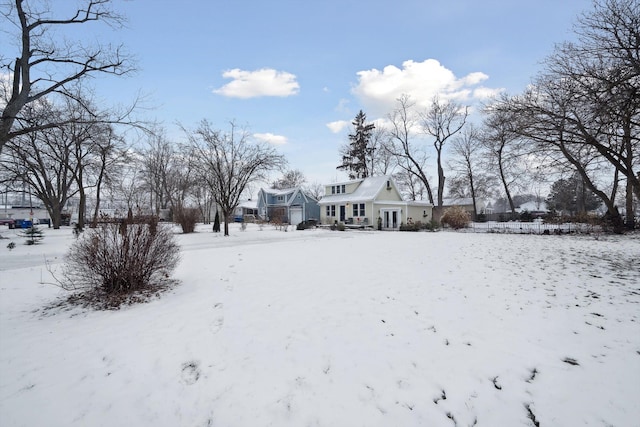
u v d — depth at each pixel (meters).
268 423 2.29
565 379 2.73
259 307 4.59
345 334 3.65
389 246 11.81
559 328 3.75
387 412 2.39
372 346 3.36
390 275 6.55
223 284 5.92
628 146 8.83
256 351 3.28
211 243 14.23
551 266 7.43
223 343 3.46
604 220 18.42
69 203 49.06
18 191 24.83
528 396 2.53
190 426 2.29
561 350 3.21
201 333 3.72
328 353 3.22
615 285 5.61
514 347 3.29
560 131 8.69
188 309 4.54
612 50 7.07
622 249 10.27
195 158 21.38
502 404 2.46
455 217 25.34
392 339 3.52
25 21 9.55
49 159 25.28
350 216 29.97
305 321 4.05
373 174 45.81
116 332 3.77
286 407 2.44
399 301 4.80
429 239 14.79
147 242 5.66
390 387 2.67
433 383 2.71
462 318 4.10
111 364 3.05
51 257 10.41
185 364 3.05
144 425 2.29
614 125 7.69
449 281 6.00
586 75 7.48
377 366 2.97
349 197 30.56
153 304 4.80
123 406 2.48
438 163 33.09
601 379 2.71
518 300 4.81
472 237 15.79
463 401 2.49
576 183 33.91
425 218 31.28
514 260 8.30
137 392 2.64
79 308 4.71
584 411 2.36
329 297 5.04
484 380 2.74
